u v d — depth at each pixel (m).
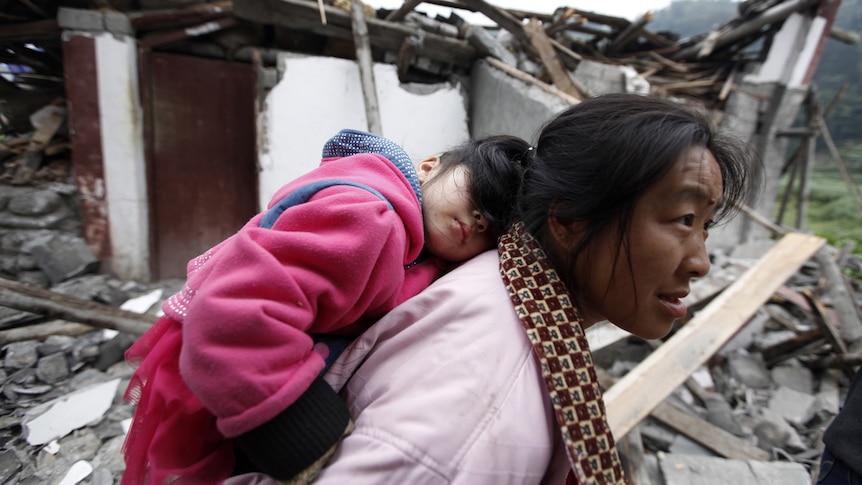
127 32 3.29
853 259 5.65
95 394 2.25
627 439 2.12
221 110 3.71
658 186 0.51
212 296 0.45
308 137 3.66
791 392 2.95
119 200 3.48
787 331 3.66
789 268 2.71
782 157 5.79
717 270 4.11
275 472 0.48
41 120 3.60
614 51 5.91
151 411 0.56
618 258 0.54
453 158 0.72
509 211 0.66
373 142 0.70
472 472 0.45
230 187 3.86
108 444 2.01
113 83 3.31
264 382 0.44
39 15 3.33
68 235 3.45
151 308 3.24
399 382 0.51
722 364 3.18
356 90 3.73
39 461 1.89
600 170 0.52
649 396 2.02
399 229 0.56
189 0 3.38
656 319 0.57
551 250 0.59
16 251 3.29
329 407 0.50
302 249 0.48
